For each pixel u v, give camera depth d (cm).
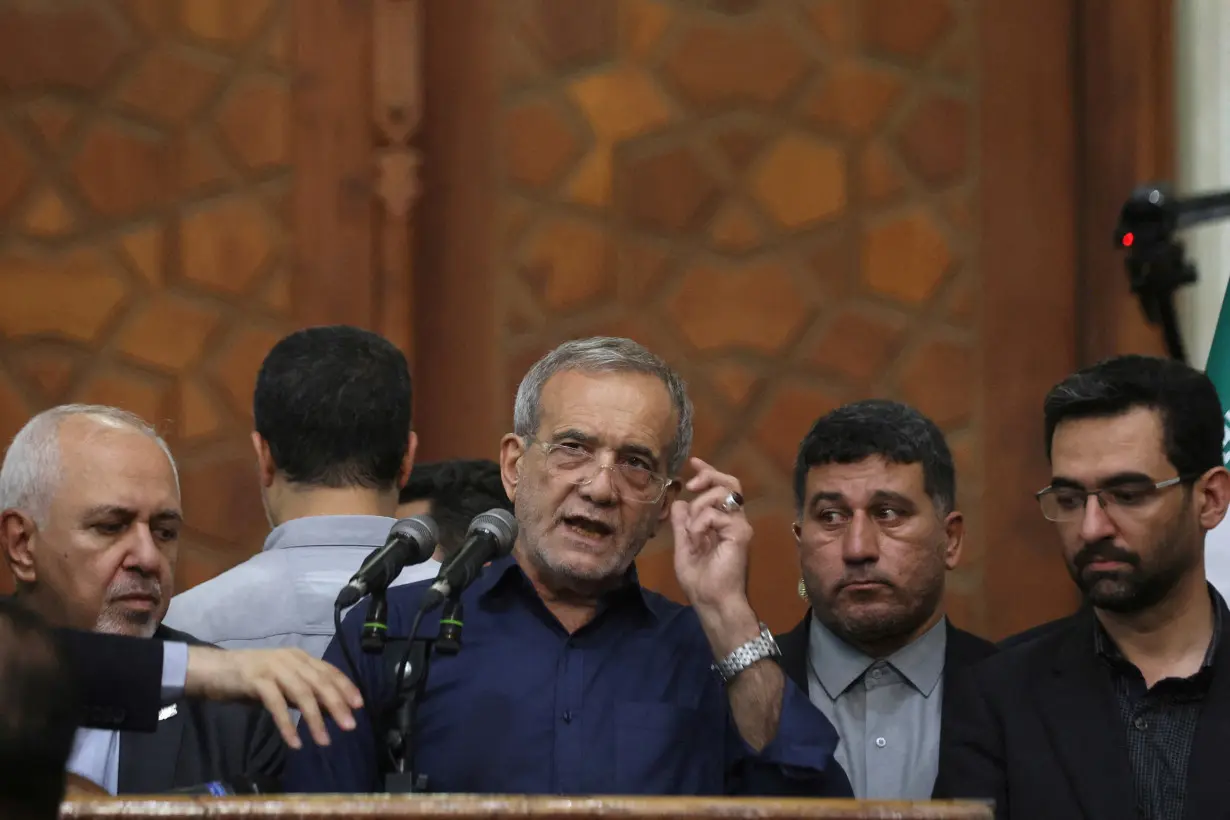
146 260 1792
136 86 1806
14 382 1777
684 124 1809
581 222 1798
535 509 1005
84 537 1023
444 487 1371
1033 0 1798
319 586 1105
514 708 985
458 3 1816
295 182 1786
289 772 960
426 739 980
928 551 1191
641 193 1803
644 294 1794
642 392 1010
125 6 1811
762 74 1812
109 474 1034
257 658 836
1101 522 1050
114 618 1024
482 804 702
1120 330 1742
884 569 1177
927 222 1794
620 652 1020
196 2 1806
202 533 1759
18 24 1805
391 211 1770
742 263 1798
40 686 538
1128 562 1045
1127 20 1750
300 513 1144
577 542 992
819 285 1795
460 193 1802
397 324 1764
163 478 1055
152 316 1786
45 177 1798
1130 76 1747
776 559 1766
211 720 1006
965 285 1784
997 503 1755
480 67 1809
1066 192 1783
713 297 1794
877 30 1812
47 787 536
